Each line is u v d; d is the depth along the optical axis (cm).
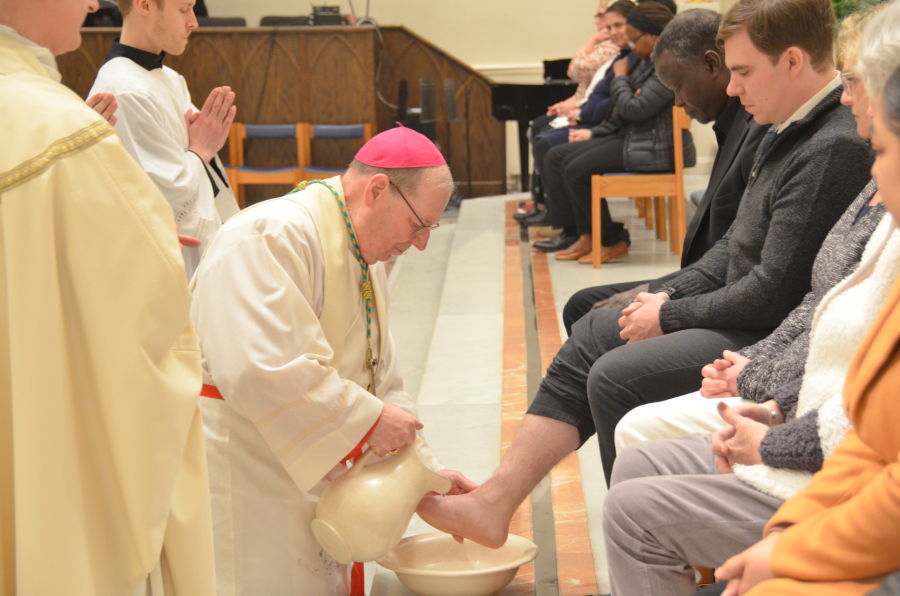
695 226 264
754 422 147
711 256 228
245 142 737
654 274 474
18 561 118
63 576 119
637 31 467
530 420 206
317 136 718
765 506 136
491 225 658
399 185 178
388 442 176
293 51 713
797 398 152
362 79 714
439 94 883
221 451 178
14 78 122
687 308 203
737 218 217
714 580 192
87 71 707
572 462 274
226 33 712
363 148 185
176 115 274
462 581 184
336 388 170
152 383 122
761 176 204
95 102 214
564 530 228
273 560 180
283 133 718
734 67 198
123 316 120
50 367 118
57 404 118
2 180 117
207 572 136
